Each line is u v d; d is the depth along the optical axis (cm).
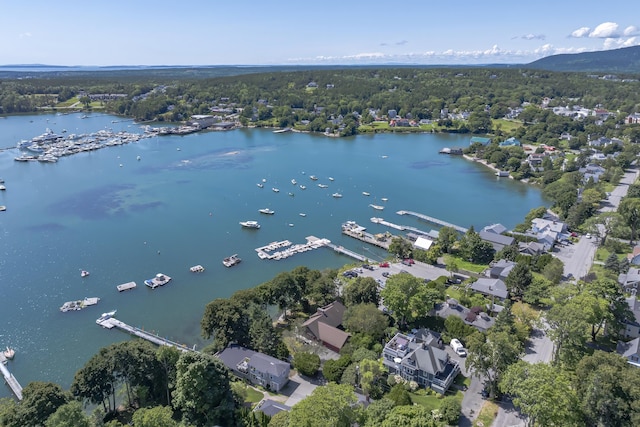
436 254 16150
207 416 8294
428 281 14538
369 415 7956
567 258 16375
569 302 10919
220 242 18112
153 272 15588
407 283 11744
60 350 11519
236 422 8338
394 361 10025
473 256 16338
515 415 8800
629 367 8556
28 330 12306
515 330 11150
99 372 8631
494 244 17138
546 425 7581
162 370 9369
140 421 7550
